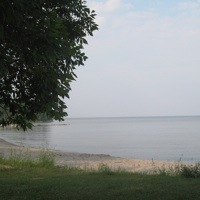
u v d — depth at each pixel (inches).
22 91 303.9
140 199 307.9
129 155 1243.8
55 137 2465.6
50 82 287.7
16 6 237.3
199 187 362.0
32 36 250.8
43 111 306.0
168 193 330.3
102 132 3257.9
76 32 316.8
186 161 985.5
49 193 340.8
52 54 257.4
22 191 352.2
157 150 1430.9
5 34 250.7
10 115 318.0
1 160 620.1
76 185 388.8
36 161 623.2
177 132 3065.9
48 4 298.8
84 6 325.4
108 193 337.1
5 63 265.6
